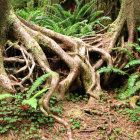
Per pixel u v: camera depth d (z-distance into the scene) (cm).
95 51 688
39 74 574
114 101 540
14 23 582
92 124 420
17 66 581
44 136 363
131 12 785
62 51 594
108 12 1014
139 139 367
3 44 589
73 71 576
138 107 464
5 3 566
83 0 1120
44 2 1287
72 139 359
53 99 497
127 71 698
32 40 566
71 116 446
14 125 372
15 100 433
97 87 578
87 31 890
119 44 780
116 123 426
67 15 1024
